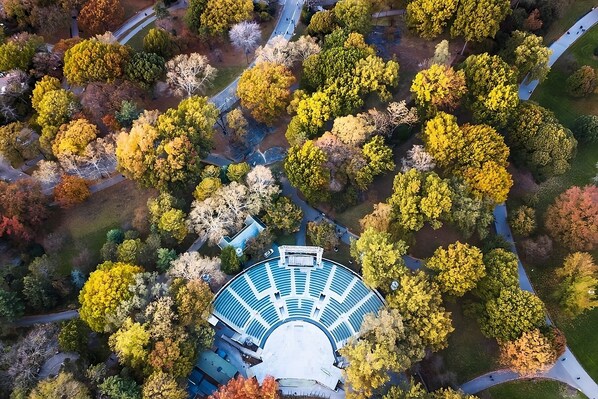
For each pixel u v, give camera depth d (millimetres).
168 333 93125
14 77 125938
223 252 109188
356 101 122000
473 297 110250
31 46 133375
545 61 127375
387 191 121812
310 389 99562
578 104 139625
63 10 143875
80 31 150875
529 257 115062
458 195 109062
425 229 118125
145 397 86500
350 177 115812
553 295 110188
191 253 103375
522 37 131625
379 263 100625
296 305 107500
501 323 99250
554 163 118500
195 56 130000
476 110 122125
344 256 115062
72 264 113938
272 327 105312
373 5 142125
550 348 94312
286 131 130125
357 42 129750
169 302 95438
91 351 100375
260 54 131875
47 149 120062
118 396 86750
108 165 124688
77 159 114062
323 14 139750
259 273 111000
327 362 101312
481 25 128375
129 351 91188
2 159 122938
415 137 127188
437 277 102188
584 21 153125
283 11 157625
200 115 118500
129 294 96625
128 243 104812
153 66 128625
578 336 108312
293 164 113812
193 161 115250
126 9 157125
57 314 107438
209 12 140500
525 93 140875
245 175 118250
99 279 96375
